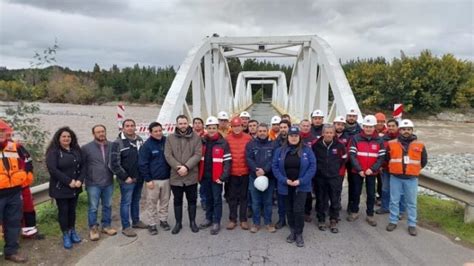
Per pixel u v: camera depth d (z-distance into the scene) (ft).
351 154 20.76
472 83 151.02
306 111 52.34
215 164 19.48
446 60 152.05
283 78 137.69
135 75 333.62
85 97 277.23
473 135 104.37
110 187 18.92
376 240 18.30
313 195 23.63
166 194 19.80
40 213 20.63
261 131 19.62
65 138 17.06
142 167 19.11
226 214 22.89
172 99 34.40
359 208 23.77
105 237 18.70
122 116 33.73
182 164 19.16
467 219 19.89
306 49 53.42
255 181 18.94
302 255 16.53
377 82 156.66
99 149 18.45
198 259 16.11
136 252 16.89
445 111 152.35
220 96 61.57
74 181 17.16
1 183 15.31
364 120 20.80
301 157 17.99
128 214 19.17
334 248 17.33
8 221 15.83
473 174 46.50
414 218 19.10
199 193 26.18
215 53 56.03
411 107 150.20
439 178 20.99
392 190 19.66
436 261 15.85
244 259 16.11
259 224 20.35
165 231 19.69
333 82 34.83
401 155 19.21
